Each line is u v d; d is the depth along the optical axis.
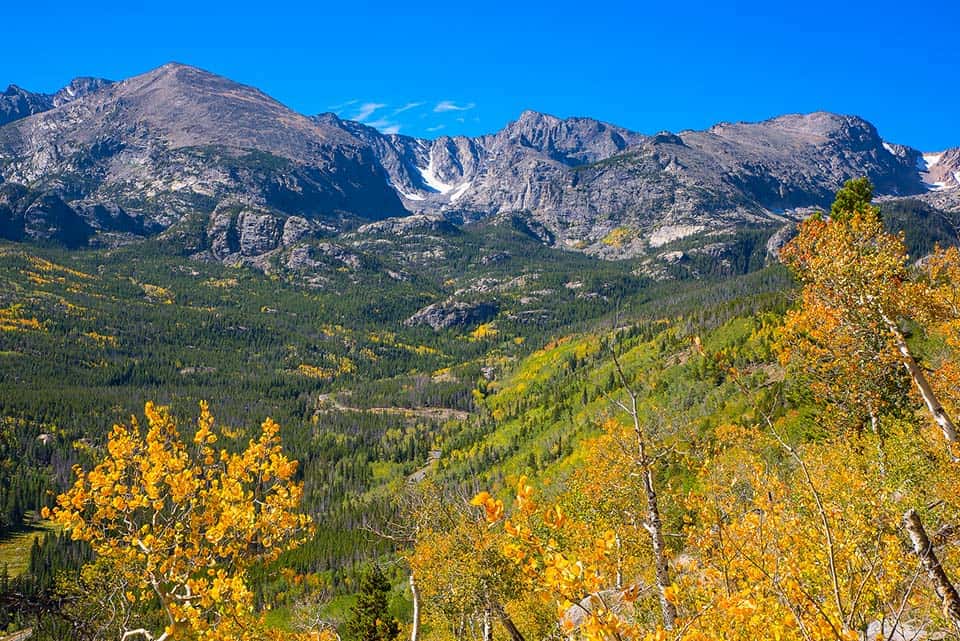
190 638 12.25
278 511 12.71
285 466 12.88
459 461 182.50
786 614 8.84
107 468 12.06
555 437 156.25
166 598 12.23
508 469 151.50
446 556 21.67
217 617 12.41
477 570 20.72
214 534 12.09
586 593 6.31
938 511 13.55
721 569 10.58
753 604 8.43
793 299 20.12
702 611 8.77
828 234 18.56
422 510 22.97
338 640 22.27
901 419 19.81
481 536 21.20
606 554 6.61
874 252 17.77
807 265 19.22
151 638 12.20
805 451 17.94
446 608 23.28
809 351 20.30
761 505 11.98
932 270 19.61
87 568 12.98
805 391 21.17
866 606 10.26
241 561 12.75
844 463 16.19
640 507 17.56
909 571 10.71
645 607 10.95
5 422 189.12
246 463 12.84
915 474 14.50
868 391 19.70
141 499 12.15
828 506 11.91
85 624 12.38
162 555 12.10
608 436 19.59
